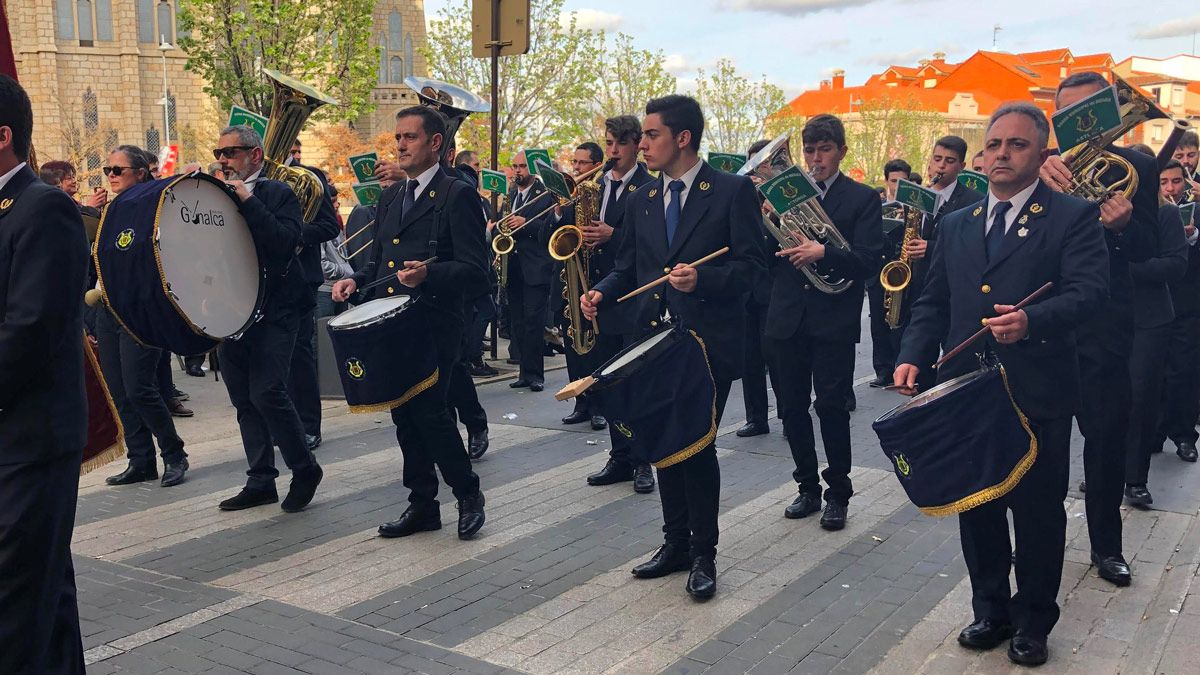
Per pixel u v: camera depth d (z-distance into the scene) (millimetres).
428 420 5457
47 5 55875
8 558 3053
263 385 5973
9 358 2969
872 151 65375
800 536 5684
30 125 3123
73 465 3193
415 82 8539
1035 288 3941
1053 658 4105
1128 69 90312
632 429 4590
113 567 5223
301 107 6324
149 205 4465
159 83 59562
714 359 4797
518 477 6977
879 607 4676
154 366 6688
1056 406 3926
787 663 4105
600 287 5105
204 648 4246
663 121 4832
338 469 7230
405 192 5531
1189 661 3924
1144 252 4750
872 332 10500
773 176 5359
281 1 24375
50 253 3020
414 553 5430
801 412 5922
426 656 4180
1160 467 7133
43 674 3148
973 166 10227
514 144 30578
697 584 4758
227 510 6227
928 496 3818
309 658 4156
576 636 4375
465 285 5348
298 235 5664
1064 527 4023
